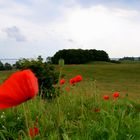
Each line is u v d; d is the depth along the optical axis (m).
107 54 72.50
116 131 3.92
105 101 7.71
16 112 5.87
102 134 3.96
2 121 5.40
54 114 5.06
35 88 1.18
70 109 6.52
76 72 48.41
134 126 4.37
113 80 39.94
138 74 47.09
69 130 4.30
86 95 8.04
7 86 1.15
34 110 5.66
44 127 4.50
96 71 49.88
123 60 78.12
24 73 1.17
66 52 64.69
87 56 67.75
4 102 1.15
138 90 26.20
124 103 7.18
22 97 1.16
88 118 5.28
